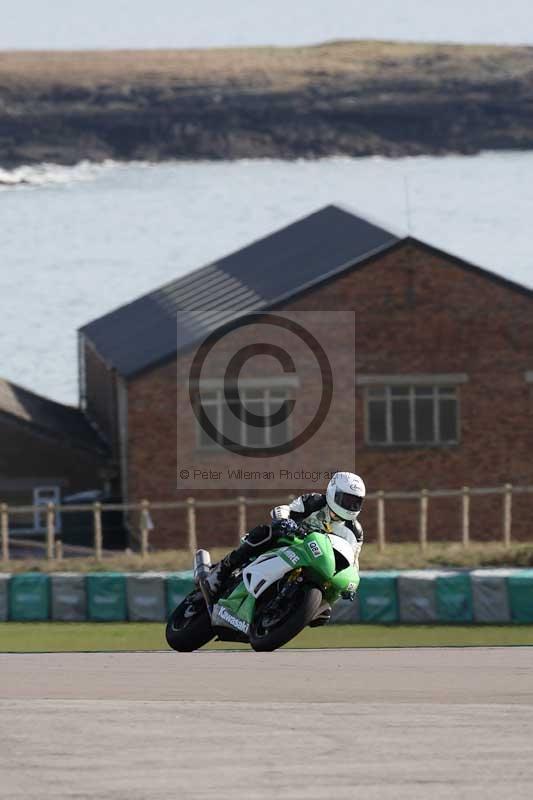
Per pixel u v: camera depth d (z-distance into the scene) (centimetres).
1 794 2680
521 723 3297
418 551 10800
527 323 16112
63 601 9375
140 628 8912
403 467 16025
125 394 15562
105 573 9769
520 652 5703
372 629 8656
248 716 3369
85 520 16712
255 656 5478
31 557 11844
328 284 15800
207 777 2792
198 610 4897
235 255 19712
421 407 16038
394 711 3469
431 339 16000
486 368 16100
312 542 4450
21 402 18925
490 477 16175
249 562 4625
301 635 8331
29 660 5366
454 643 7869
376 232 16888
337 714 3412
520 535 16188
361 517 16112
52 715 3356
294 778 2789
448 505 16088
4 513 11338
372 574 9056
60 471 17262
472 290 16038
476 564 10062
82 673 4728
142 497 15588
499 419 16150
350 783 2758
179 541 15600
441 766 2880
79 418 19725
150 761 2903
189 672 4747
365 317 15900
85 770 2838
